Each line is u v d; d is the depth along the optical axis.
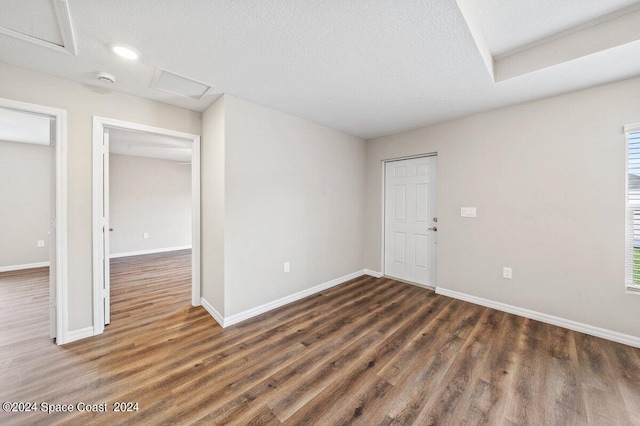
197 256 2.90
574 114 2.36
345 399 1.54
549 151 2.50
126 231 5.68
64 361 1.88
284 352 2.02
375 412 1.45
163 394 1.57
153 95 2.46
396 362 1.90
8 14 1.38
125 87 2.29
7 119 3.18
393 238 3.96
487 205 2.89
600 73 2.03
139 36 1.59
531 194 2.60
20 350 2.02
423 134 3.46
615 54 1.76
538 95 2.45
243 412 1.45
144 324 2.49
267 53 1.78
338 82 2.20
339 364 1.87
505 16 1.66
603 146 2.23
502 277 2.79
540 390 1.61
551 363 1.88
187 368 1.82
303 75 2.08
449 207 3.20
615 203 2.19
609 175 2.21
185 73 2.04
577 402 1.52
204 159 2.86
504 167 2.77
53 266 2.14
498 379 1.71
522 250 2.66
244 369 1.82
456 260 3.15
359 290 3.46
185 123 2.79
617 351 2.03
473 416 1.42
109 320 2.50
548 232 2.51
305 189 3.22
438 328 2.41
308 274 3.29
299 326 2.46
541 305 2.55
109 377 1.72
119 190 5.57
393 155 3.82
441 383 1.68
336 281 3.70
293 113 2.96
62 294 2.12
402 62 1.89
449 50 1.74
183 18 1.43
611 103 2.19
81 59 1.84
